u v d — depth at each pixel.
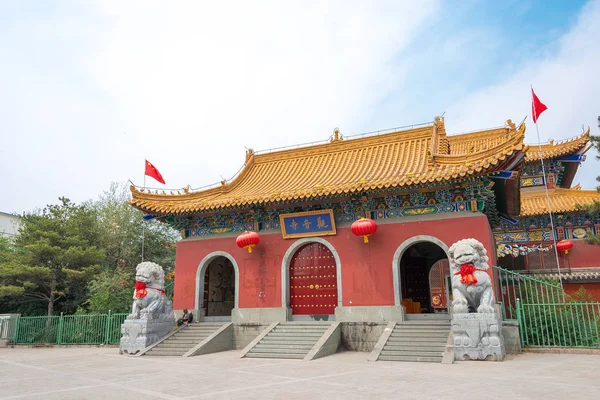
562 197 34.50
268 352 19.78
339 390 11.22
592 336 18.75
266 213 25.14
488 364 15.82
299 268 24.69
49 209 34.88
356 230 21.52
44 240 31.47
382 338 19.08
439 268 47.81
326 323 21.72
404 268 30.48
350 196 22.59
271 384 12.36
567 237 33.38
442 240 21.28
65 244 32.97
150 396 11.02
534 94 28.75
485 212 24.19
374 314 21.69
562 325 19.22
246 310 24.39
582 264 32.44
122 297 31.38
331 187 22.17
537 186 36.38
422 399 9.90
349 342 21.22
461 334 17.30
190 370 15.73
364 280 22.31
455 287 18.20
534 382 11.86
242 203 23.72
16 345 29.08
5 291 30.62
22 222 38.50
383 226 22.56
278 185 26.17
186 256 26.73
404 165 23.98
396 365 16.03
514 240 34.44
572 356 17.64
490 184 20.77
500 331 17.38
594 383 11.60
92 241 35.75
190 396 10.88
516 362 16.17
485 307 17.36
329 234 23.48
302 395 10.67
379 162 25.36
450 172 19.94
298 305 24.17
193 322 25.16
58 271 32.59
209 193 27.25
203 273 26.33
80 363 18.78
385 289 21.81
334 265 24.00
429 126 26.34
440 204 21.92
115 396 11.13
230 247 25.73
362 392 10.89
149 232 38.94
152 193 26.05
